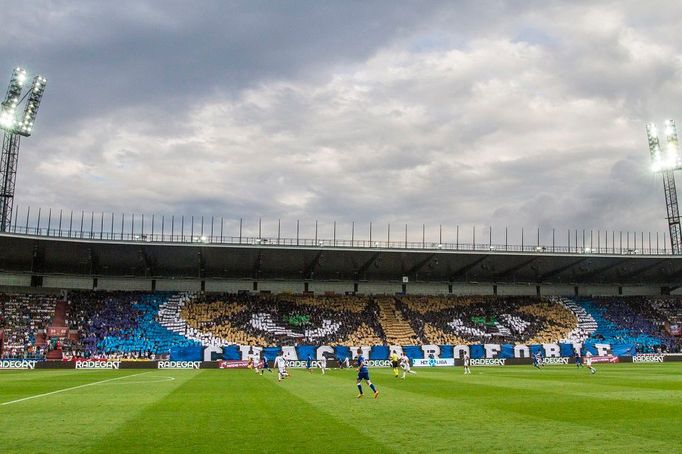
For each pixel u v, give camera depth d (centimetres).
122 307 8944
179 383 4544
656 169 11444
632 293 11419
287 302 9719
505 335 9575
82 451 1711
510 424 2231
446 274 10588
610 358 8769
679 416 2475
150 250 8969
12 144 8719
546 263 10312
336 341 8850
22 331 8056
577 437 1941
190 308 9144
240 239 9375
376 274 10412
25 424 2244
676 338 9950
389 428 2130
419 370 6862
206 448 1753
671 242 11319
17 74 8481
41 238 8244
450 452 1691
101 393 3612
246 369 7212
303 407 2816
